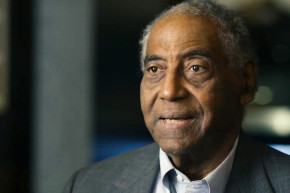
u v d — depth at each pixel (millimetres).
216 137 1400
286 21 3744
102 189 1597
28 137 3814
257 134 3822
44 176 3822
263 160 1475
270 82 3801
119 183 1583
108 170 1646
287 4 3705
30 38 3779
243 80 1493
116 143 4141
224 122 1415
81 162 3840
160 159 1505
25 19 3756
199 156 1410
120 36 4125
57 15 3822
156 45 1400
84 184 1634
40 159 3814
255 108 3832
